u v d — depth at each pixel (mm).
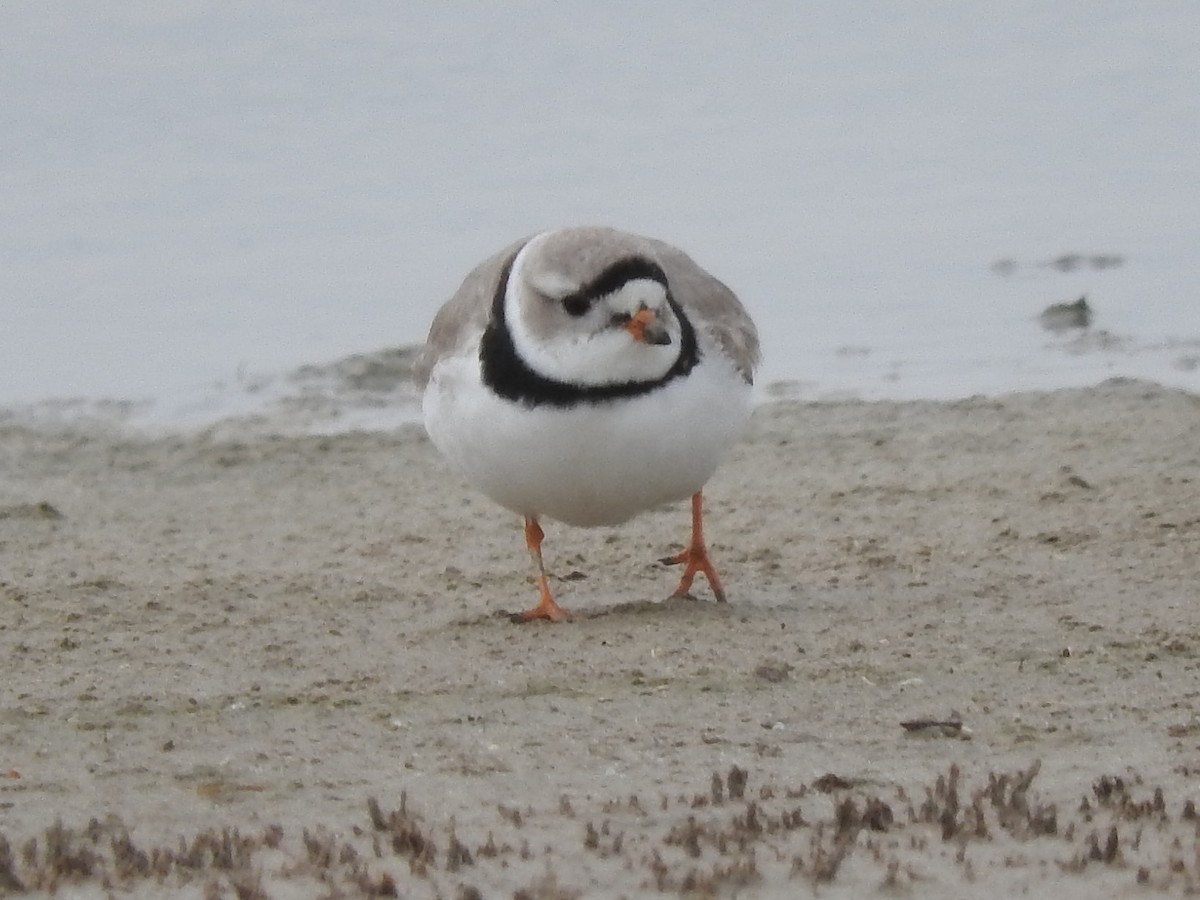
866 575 12086
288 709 9742
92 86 23672
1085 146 22047
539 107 23344
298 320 19062
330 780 8656
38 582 12406
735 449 15328
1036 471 14211
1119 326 18000
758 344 11281
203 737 9320
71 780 8703
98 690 10102
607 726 9320
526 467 10617
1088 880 7262
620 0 25984
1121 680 9789
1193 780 8297
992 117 22766
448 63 24312
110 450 16250
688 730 9234
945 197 20953
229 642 11016
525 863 7559
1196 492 13430
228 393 17609
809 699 9656
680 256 11164
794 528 13250
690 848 7613
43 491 15141
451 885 7352
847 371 17297
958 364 17297
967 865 7379
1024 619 10938
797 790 8312
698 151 22078
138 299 19625
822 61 24531
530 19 25516
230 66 24188
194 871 7512
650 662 10320
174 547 13438
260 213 21203
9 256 20516
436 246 20203
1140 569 11844
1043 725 9148
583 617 11305
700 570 11758
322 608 11766
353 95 23641
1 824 8164
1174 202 20562
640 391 10391
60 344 18766
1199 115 22531
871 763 8711
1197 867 7316
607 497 10781
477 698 9836
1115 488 13656
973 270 19391
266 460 15812
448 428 10867
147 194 21656
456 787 8523
